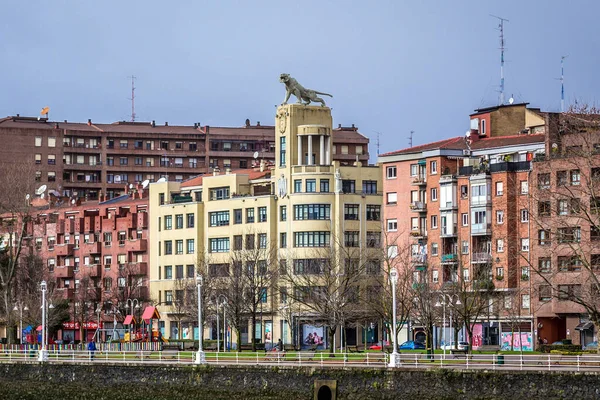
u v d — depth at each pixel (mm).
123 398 173625
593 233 195625
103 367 176250
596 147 177875
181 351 190250
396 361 154250
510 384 144250
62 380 180000
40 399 181750
